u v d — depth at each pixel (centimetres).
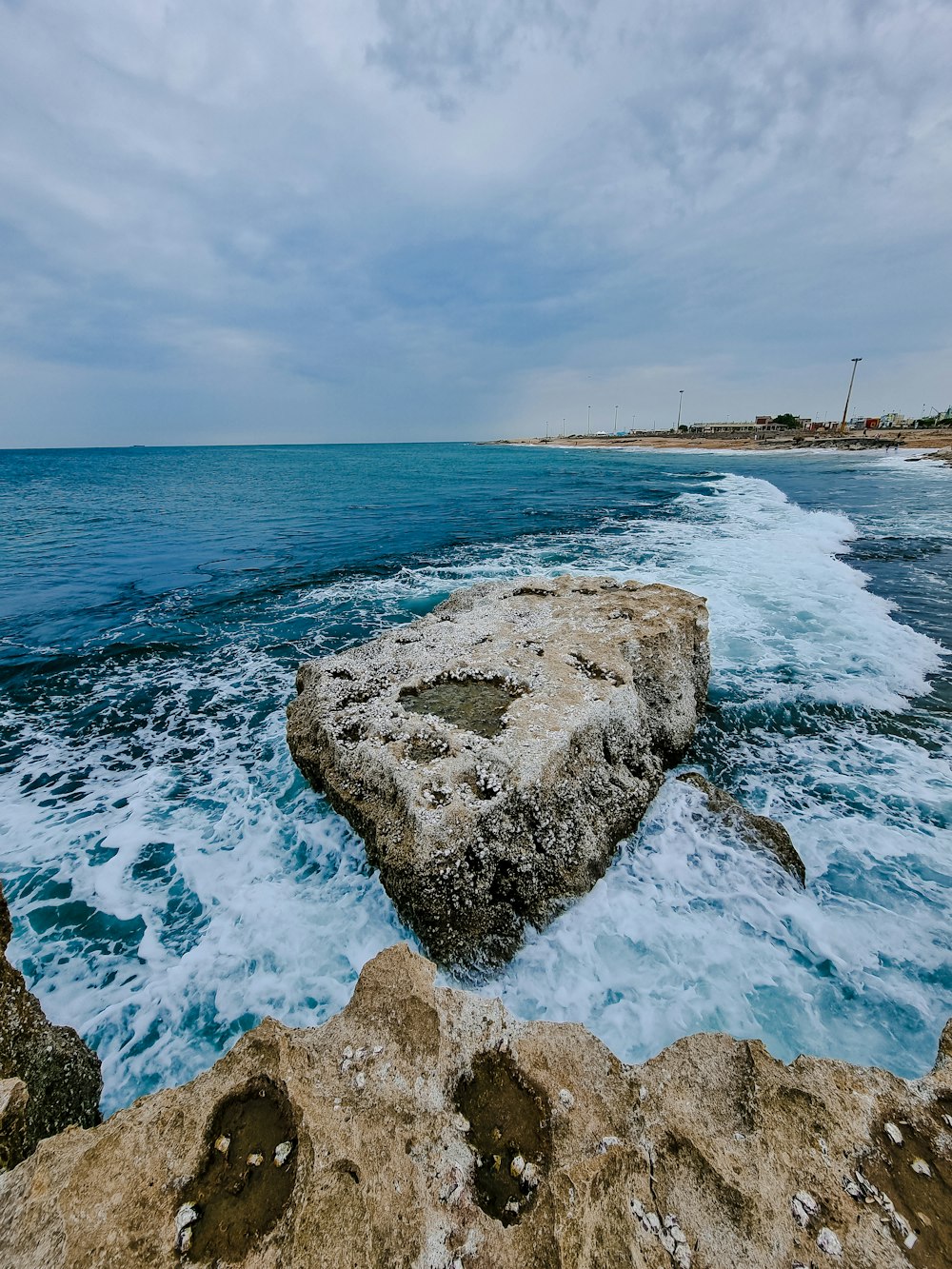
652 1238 276
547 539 2322
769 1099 341
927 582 1675
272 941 575
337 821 736
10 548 2256
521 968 558
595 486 4234
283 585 1770
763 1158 310
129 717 1016
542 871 609
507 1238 277
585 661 866
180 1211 282
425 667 876
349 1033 382
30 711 1036
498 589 1263
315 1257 263
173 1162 302
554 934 588
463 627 1027
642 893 636
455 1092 351
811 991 517
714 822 719
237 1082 345
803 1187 296
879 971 536
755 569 1728
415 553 2134
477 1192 304
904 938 570
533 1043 380
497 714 756
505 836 599
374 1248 268
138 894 633
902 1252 271
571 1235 275
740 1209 287
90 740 945
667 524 2570
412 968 431
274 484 4853
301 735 801
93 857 684
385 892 627
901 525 2486
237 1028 492
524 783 625
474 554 2097
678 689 905
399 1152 310
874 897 620
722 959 552
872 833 713
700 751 910
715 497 3444
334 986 526
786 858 657
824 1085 350
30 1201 279
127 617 1499
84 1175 291
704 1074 362
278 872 664
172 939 580
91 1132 313
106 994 523
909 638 1258
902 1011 497
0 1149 309
